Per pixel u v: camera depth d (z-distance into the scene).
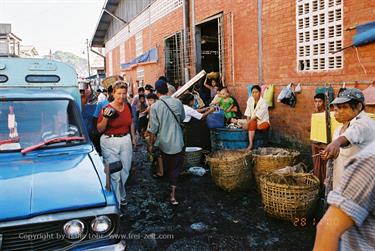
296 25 7.09
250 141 6.73
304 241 3.92
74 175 2.96
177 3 12.52
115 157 4.66
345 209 1.31
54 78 4.77
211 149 7.52
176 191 5.80
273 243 3.91
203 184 6.11
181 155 5.19
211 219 4.62
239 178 5.48
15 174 2.89
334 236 1.31
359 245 1.37
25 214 2.40
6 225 2.34
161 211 4.97
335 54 6.25
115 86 4.55
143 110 10.22
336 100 3.21
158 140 5.10
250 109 7.07
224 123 7.56
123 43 21.50
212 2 10.19
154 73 15.42
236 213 4.79
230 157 5.52
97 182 2.91
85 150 3.63
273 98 7.91
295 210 4.21
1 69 4.57
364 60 5.66
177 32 12.62
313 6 6.66
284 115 7.64
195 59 11.31
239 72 9.21
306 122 7.00
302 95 7.07
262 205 5.04
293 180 4.62
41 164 3.16
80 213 2.55
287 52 7.40
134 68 18.89
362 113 3.18
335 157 3.05
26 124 3.66
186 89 8.52
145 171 7.23
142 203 5.32
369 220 1.36
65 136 3.71
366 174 1.33
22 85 4.65
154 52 15.01
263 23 8.10
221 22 9.82
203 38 12.32
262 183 4.52
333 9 6.24
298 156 5.58
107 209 2.65
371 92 5.29
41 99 3.93
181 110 5.16
